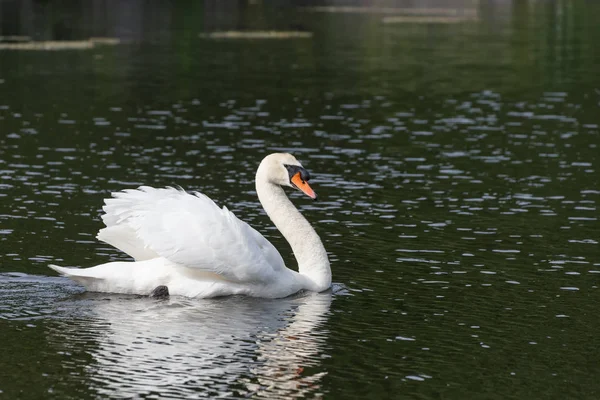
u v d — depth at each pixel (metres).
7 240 15.39
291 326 11.84
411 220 17.33
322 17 65.81
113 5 69.00
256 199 18.73
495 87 34.84
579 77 37.62
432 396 9.90
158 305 12.42
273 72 38.38
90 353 10.71
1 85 33.31
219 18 63.12
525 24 61.84
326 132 26.12
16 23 55.44
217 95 32.28
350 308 12.64
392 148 24.09
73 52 43.69
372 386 10.09
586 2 80.94
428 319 12.26
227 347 11.02
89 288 12.86
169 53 44.16
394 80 36.44
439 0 84.31
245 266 12.70
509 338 11.62
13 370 10.20
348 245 15.69
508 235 16.36
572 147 24.20
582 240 16.08
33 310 12.05
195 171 21.11
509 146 24.36
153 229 12.55
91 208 17.69
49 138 24.52
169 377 10.10
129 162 21.86
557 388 10.20
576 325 12.11
